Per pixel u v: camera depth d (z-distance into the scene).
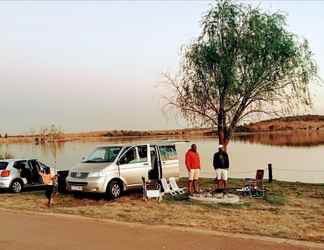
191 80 24.36
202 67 23.88
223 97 23.70
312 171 33.75
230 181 23.38
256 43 22.92
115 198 18.19
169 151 20.22
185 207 15.94
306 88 23.45
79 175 18.38
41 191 21.48
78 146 87.19
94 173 18.05
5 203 17.39
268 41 23.03
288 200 17.42
